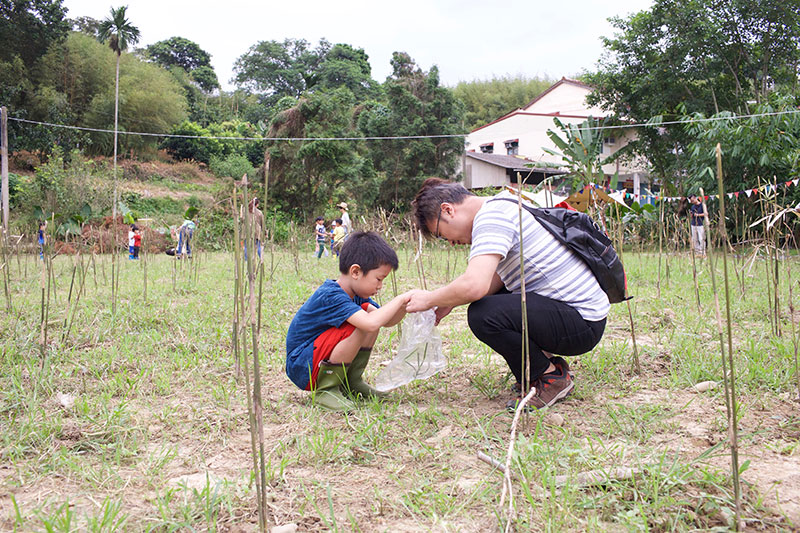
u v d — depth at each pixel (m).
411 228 4.55
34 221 15.31
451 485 1.87
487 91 49.22
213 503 1.70
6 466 2.00
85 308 4.93
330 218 20.08
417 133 20.97
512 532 1.57
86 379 3.10
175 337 4.11
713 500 1.67
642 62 19.12
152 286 6.82
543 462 1.95
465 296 2.37
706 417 2.43
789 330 3.95
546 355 2.77
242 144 36.56
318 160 20.25
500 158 25.45
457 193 2.61
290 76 56.97
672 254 8.41
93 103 30.75
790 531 1.54
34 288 6.52
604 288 2.65
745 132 12.81
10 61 28.83
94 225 16.03
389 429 2.38
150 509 1.72
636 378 3.04
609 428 2.31
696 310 4.78
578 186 13.98
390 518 1.69
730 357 1.57
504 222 2.46
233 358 3.56
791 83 18.42
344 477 1.96
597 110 27.64
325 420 2.53
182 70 49.31
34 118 28.39
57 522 1.59
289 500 1.78
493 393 2.84
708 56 17.97
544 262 2.52
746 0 16.52
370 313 2.55
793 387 2.75
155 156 33.66
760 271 6.98
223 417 2.54
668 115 18.64
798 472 1.89
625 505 1.69
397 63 21.53
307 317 2.70
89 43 32.56
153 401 2.77
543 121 27.88
